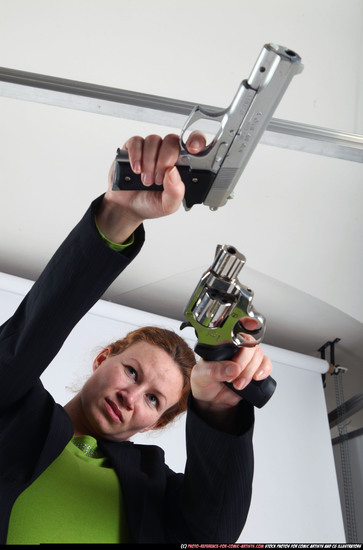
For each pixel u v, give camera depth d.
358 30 1.96
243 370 0.73
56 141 2.12
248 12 1.93
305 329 2.73
